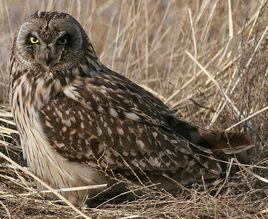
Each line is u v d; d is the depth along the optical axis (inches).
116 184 488.7
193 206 468.1
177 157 485.7
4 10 688.4
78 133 481.1
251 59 564.7
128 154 483.2
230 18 596.4
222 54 603.5
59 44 482.0
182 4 671.8
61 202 491.8
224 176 489.4
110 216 469.1
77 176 486.0
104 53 653.9
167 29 657.0
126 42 647.1
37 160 493.0
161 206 483.2
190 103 578.2
